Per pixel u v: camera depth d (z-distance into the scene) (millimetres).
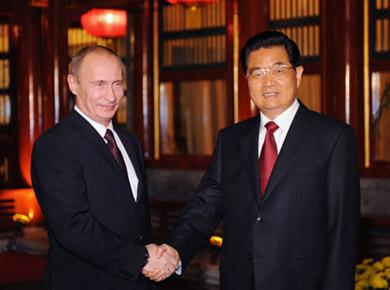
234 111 8180
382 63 7020
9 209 9484
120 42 9250
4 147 9844
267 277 3070
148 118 8969
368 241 6949
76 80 3416
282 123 3197
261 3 7543
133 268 3277
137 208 3430
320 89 7406
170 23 8797
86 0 8562
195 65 8586
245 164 3213
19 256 8523
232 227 3221
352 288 3070
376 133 7102
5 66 9797
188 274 6945
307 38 7484
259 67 3135
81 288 3322
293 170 3100
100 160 3354
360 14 7102
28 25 9484
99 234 3229
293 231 3074
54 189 3277
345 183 3078
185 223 3521
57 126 3418
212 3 7648
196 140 8633
